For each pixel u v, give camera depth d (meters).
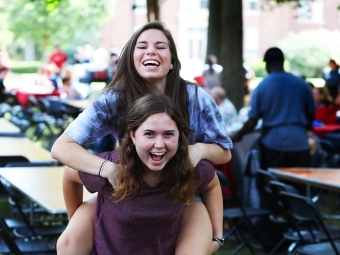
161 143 3.20
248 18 38.38
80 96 16.30
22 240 6.20
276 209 7.52
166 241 3.44
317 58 32.41
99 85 28.06
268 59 7.76
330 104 12.24
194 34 37.91
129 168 3.26
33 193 5.59
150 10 11.26
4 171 6.60
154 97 3.26
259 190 7.52
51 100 15.18
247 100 14.59
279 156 7.61
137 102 3.26
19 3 31.70
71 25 32.34
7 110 16.02
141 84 3.44
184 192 3.31
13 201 6.21
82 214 3.55
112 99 3.41
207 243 3.47
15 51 42.59
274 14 38.25
